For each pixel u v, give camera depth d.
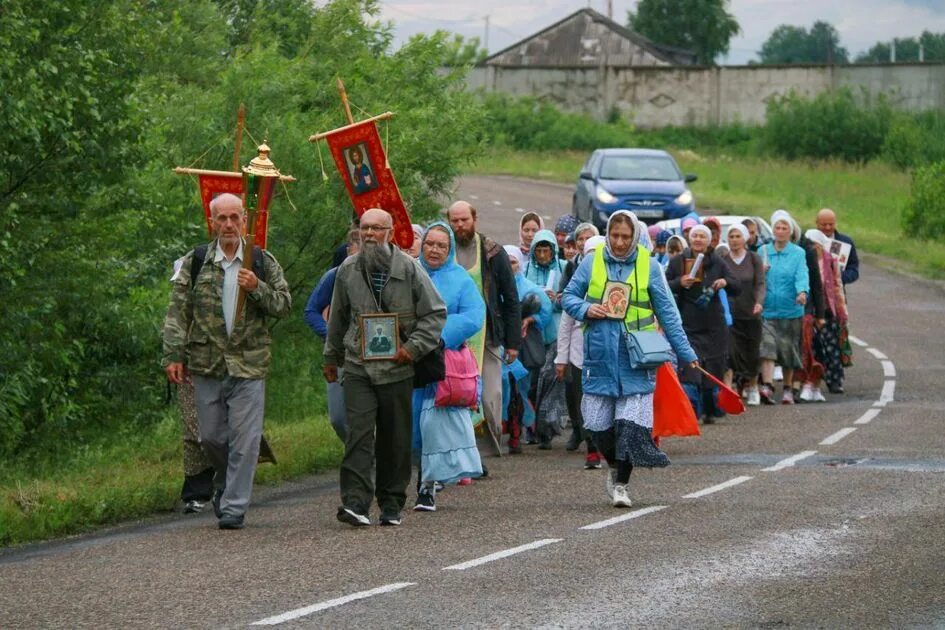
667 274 43.50
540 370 38.66
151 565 23.61
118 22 41.88
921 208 102.25
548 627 18.89
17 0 39.22
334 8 59.31
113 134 41.44
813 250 48.91
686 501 29.31
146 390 44.19
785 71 175.62
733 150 169.00
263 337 27.61
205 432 27.55
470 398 28.70
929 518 26.92
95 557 24.61
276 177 28.08
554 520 27.30
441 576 22.14
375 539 25.59
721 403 30.28
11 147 40.19
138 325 42.88
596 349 28.73
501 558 23.52
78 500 29.14
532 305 37.78
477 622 19.17
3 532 26.91
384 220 27.55
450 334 28.58
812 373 48.62
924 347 62.00
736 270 47.03
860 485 31.00
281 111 51.22
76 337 43.56
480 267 33.47
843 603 20.25
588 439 34.50
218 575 22.56
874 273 87.88
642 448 28.53
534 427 39.44
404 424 27.39
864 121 160.12
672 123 177.62
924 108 171.00
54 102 39.22
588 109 177.62
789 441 38.69
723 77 177.00
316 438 38.62
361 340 27.11
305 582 21.88
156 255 44.75
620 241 28.95
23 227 40.66
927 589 21.12
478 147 57.28
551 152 158.00
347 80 55.19
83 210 42.50
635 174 87.81
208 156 49.66
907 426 41.25
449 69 60.12
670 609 19.89
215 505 28.23
